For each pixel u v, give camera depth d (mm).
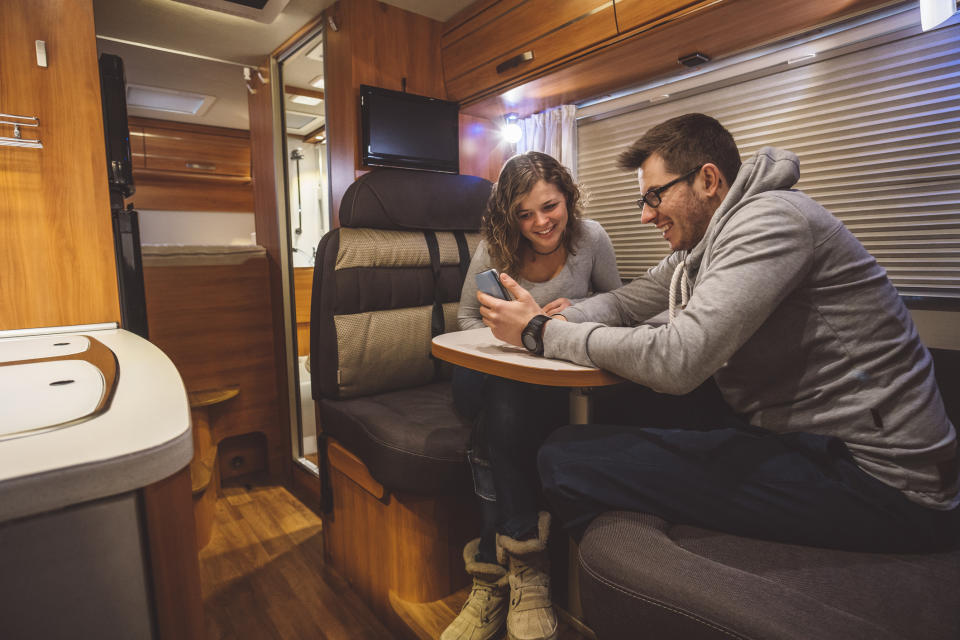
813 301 896
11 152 1354
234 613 1716
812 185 1906
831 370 895
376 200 1995
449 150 2432
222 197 4914
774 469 879
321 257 1860
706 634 720
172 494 549
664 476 925
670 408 1279
